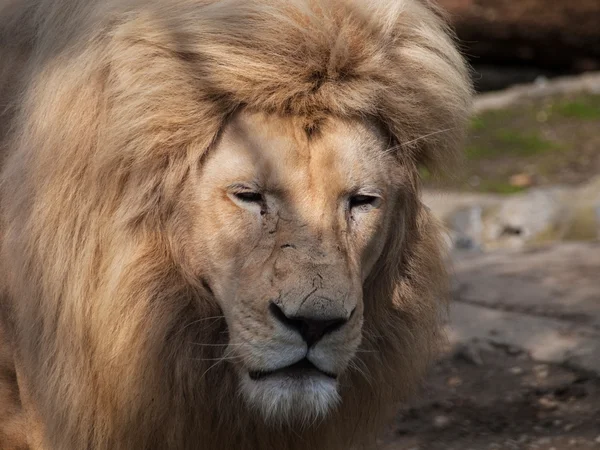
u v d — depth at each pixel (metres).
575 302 11.58
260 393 6.12
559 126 24.11
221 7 6.20
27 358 6.73
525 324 11.12
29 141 6.42
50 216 6.34
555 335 10.80
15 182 6.54
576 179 20.58
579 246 14.08
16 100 6.88
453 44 7.07
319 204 6.12
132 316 6.34
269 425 6.72
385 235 6.61
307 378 6.08
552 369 10.25
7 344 6.97
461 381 10.29
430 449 9.03
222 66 6.11
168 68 6.15
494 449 8.88
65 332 6.45
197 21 6.18
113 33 6.24
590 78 27.20
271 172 6.09
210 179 6.20
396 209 6.80
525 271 12.85
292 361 6.00
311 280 5.93
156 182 6.27
